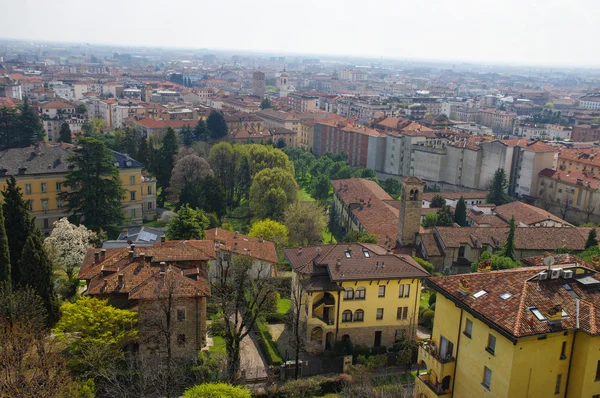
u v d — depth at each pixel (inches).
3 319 2459.4
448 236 4709.6
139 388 2546.8
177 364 2736.2
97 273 3053.6
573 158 7780.5
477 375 2092.8
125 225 5570.9
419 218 4773.6
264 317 3459.6
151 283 2881.4
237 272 3196.4
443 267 4638.3
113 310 2682.1
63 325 2613.2
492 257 4077.3
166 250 3208.7
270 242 4224.9
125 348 2829.7
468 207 6683.1
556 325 1921.8
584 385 1942.7
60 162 5132.9
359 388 2513.5
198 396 2177.7
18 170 4862.2
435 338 2365.9
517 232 4872.0
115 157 5580.7
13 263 3334.2
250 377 2844.5
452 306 2242.9
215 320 3316.9
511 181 7751.0
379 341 3253.0
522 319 1924.2
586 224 5718.5
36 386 2089.1
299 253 3393.2
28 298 2721.5
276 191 5497.1
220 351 2994.6
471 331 2130.9
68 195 4832.7
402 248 4758.9
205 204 5689.0
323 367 2984.7
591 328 1903.3
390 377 2898.6
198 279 3021.7
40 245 3006.9
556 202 7071.9
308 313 3102.9
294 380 2778.1
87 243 3978.8
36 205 4977.9
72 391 2196.1
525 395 1952.5
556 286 2110.0
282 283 3858.3
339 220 6205.7
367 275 3142.2
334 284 3107.8
